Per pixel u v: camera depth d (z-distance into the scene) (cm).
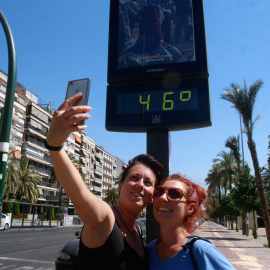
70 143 7031
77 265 170
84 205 153
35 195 4459
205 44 418
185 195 191
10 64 666
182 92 412
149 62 427
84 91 160
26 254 1226
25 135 5462
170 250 181
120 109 423
